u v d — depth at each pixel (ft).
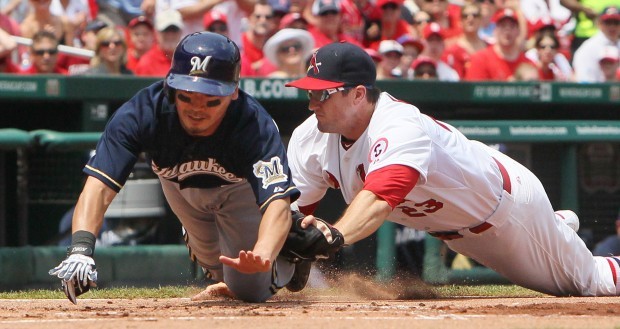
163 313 52.39
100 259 95.25
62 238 99.55
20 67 120.88
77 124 104.47
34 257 94.79
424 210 63.05
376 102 59.47
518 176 65.92
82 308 58.75
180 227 101.09
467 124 104.78
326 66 58.18
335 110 58.44
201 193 59.11
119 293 78.74
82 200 52.65
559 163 108.99
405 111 59.00
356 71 58.13
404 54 126.82
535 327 43.68
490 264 70.38
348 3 130.52
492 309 54.65
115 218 99.04
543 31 132.16
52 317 50.44
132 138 54.08
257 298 62.64
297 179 64.34
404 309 54.70
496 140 105.40
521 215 65.72
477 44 132.98
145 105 54.34
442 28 139.85
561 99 113.29
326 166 62.34
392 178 56.18
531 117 120.26
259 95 105.60
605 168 110.32
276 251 51.96
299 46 115.96
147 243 99.81
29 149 98.02
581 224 109.91
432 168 59.67
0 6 123.95
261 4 124.98
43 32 112.78
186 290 82.53
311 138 63.10
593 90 114.52
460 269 100.99
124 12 127.54
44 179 100.22
